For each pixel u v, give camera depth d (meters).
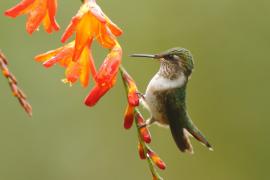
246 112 14.50
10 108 12.23
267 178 14.48
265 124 14.43
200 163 14.39
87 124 13.15
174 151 14.27
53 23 5.18
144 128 5.53
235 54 14.29
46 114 12.60
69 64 5.32
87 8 5.06
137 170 13.55
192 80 14.50
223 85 14.45
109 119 13.50
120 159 13.52
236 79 14.38
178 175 14.31
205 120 14.63
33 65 12.27
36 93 12.42
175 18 13.95
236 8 14.16
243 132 14.55
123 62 13.82
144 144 5.51
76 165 12.90
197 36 14.09
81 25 5.09
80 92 12.86
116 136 13.49
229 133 14.57
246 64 14.29
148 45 13.77
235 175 14.45
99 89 5.11
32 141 12.47
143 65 13.93
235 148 14.54
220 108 14.55
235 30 14.22
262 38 14.16
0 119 12.19
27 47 12.12
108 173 13.38
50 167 12.62
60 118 12.74
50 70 12.46
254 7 14.16
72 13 12.19
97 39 5.12
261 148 14.46
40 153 12.55
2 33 11.97
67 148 12.86
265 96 14.38
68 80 5.26
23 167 12.39
